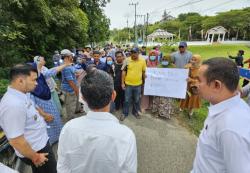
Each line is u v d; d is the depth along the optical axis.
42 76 3.04
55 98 3.93
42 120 2.20
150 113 4.92
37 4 6.18
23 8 6.04
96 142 1.09
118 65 4.86
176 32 71.25
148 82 4.46
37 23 6.93
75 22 9.10
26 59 6.94
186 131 4.07
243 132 0.98
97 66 5.32
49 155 2.22
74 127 1.16
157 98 4.76
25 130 1.97
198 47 40.91
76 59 6.70
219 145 1.07
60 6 8.38
